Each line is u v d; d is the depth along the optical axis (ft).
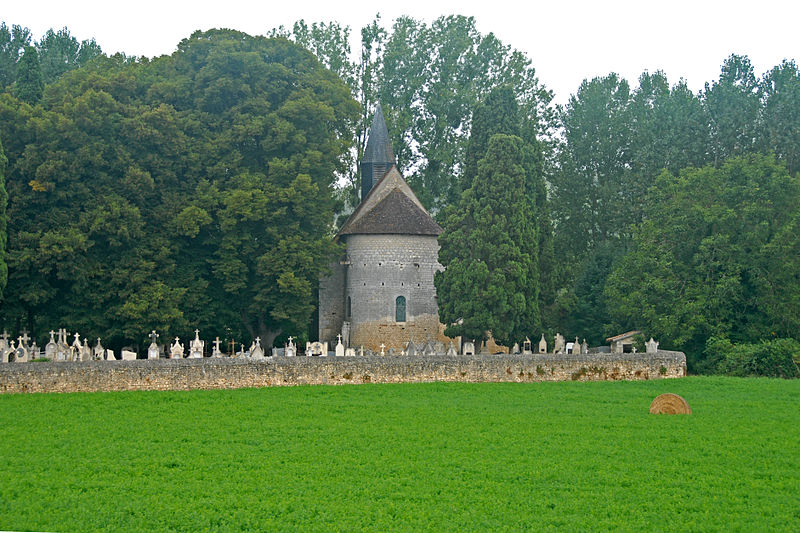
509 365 160.35
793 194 202.28
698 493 90.38
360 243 239.09
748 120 258.98
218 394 143.02
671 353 170.30
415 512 84.43
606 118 310.65
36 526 80.38
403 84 307.17
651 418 126.62
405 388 150.61
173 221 201.46
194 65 227.40
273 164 211.41
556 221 313.32
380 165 278.26
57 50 343.87
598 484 93.66
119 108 207.21
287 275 202.39
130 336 191.21
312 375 153.48
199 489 91.61
